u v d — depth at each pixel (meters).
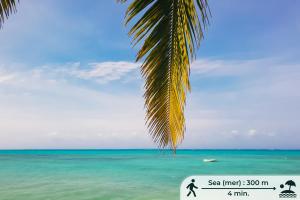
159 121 2.78
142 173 28.17
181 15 2.43
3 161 49.97
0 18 2.50
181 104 2.66
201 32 2.34
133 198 15.12
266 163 46.22
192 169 33.66
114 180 22.42
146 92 2.65
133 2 2.40
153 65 2.58
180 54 2.53
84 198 15.12
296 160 56.31
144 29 2.45
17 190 17.52
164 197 15.30
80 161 51.12
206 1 2.22
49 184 20.08
